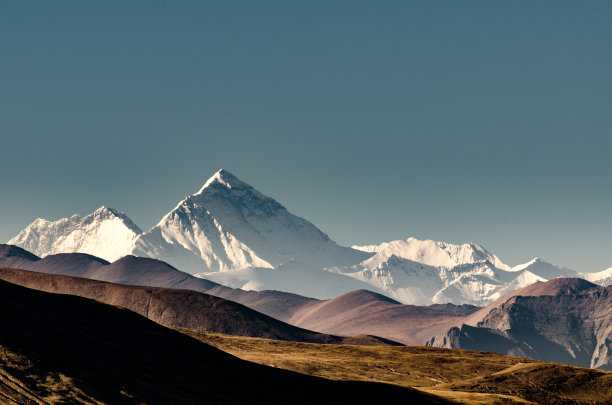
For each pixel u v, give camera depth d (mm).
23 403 148500
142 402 168750
